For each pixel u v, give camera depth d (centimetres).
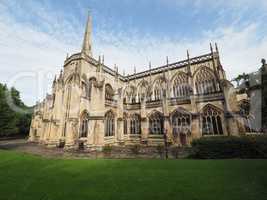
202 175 1022
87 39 4741
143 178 1019
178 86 3638
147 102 3397
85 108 3108
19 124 5600
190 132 2728
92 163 1530
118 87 4094
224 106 2477
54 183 965
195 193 760
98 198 743
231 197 704
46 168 1354
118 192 806
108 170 1251
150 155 2053
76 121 3011
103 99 2806
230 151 1593
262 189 766
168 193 773
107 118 2994
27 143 4062
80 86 3181
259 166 1141
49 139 3216
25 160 1714
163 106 3083
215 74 3120
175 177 1010
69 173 1185
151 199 717
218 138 1722
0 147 3172
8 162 1625
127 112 3675
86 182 973
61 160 1705
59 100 3484
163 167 1285
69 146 2820
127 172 1175
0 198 765
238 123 2261
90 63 3544
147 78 4253
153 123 3238
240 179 909
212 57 3241
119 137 3186
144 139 3153
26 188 888
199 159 1606
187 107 2839
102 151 2428
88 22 4953
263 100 1750
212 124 2564
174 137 2877
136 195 764
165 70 3944
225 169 1123
